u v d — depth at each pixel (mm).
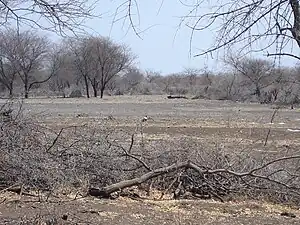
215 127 29125
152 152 12961
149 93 84000
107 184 12117
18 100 16594
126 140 15484
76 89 77312
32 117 12641
